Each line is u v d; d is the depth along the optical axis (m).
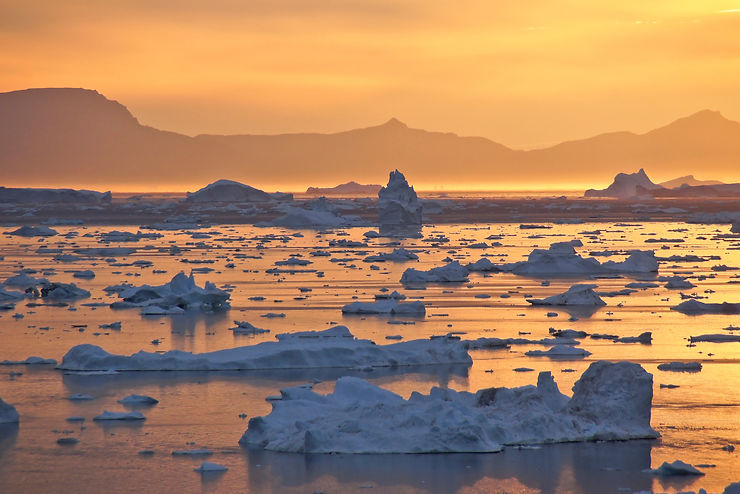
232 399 63.53
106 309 110.62
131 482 46.97
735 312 107.62
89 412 60.31
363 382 59.97
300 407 56.81
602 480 47.47
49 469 48.97
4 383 68.69
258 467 49.31
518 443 53.56
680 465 48.25
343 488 46.12
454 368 74.12
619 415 56.03
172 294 112.69
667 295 126.19
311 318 102.50
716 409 61.28
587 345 84.81
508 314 106.19
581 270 157.88
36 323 98.44
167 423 57.75
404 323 98.75
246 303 116.56
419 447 52.06
